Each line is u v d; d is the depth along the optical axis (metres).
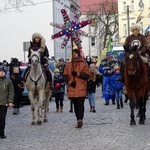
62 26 17.14
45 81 15.99
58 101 19.73
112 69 22.02
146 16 76.62
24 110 20.88
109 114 17.91
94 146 11.03
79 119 14.30
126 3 79.00
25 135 13.25
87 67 14.47
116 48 42.56
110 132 13.15
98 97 27.14
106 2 71.75
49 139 12.36
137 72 14.03
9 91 12.97
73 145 11.28
